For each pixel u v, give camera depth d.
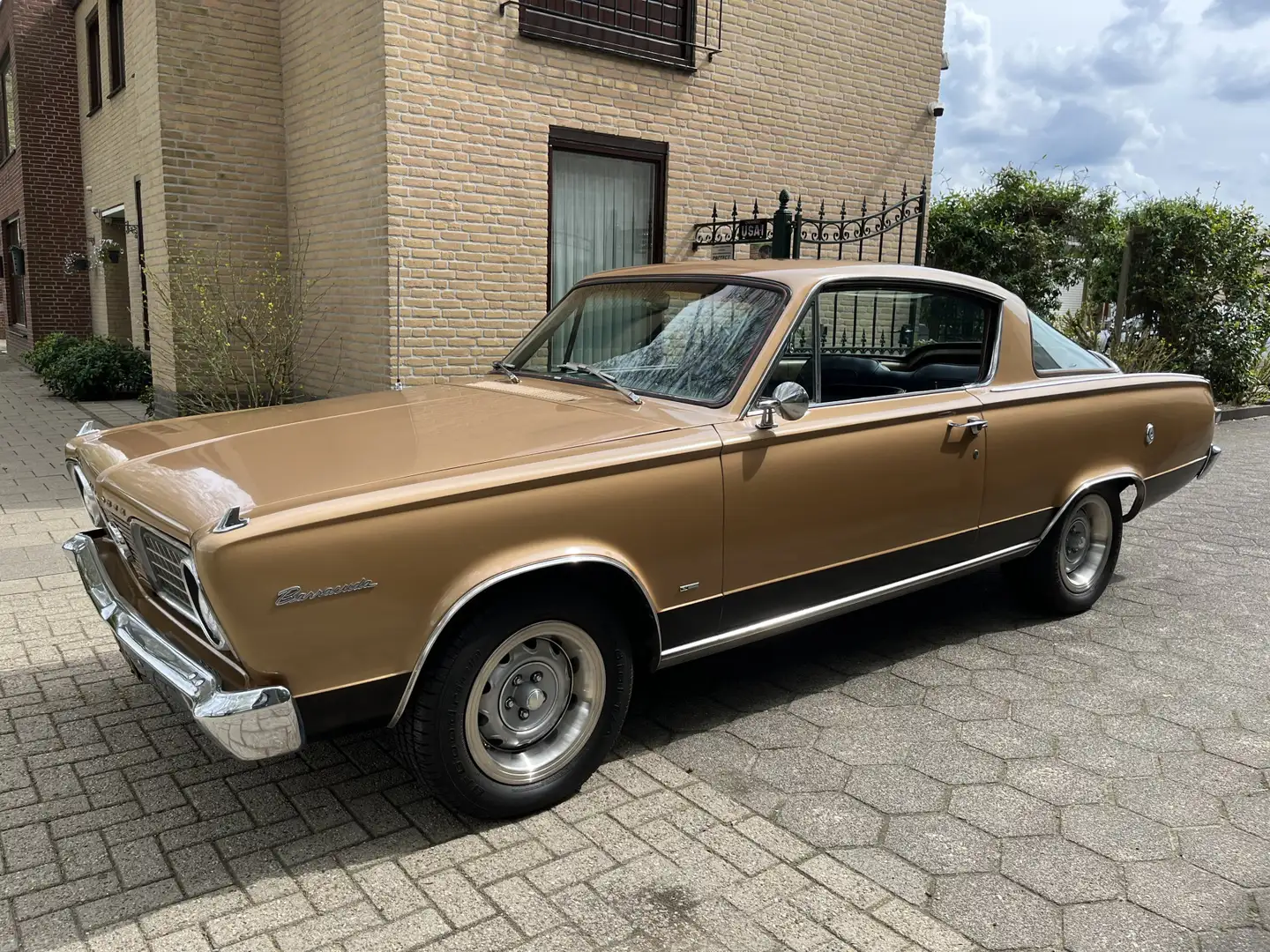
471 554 2.84
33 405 12.72
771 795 3.28
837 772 3.44
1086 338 13.43
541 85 8.49
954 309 4.34
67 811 3.16
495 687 3.02
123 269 15.97
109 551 3.54
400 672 2.77
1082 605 5.07
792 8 10.19
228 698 2.54
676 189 9.63
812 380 3.74
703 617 3.45
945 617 5.09
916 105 11.55
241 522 2.52
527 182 8.54
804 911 2.67
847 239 10.19
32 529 6.42
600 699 3.24
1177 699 4.06
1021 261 14.32
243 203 9.51
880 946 2.52
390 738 3.71
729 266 4.10
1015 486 4.45
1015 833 3.05
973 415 4.20
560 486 3.00
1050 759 3.54
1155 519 7.29
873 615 5.13
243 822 3.10
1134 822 3.11
